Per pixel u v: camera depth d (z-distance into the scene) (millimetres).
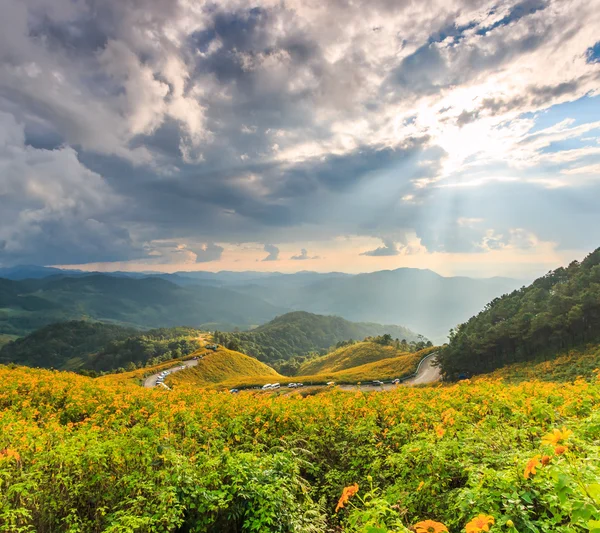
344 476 9109
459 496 5074
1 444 8398
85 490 7129
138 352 185625
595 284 66688
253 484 6684
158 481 7105
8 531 5969
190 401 15758
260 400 13547
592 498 3445
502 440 7484
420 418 10430
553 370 56188
